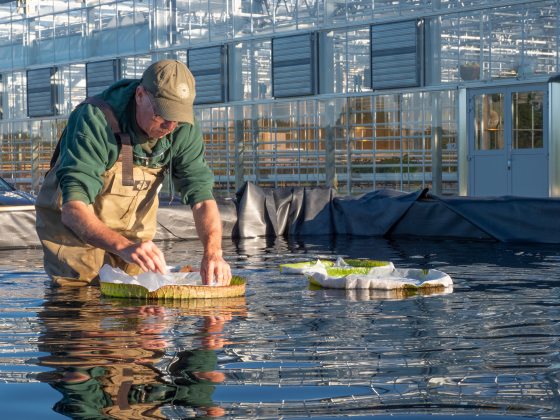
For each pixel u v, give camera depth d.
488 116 15.91
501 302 4.01
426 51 16.47
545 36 14.91
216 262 4.20
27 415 2.09
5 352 2.85
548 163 15.15
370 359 2.72
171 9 20.92
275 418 2.06
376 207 9.38
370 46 17.12
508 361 2.69
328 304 3.96
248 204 9.31
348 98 17.81
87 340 3.07
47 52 24.25
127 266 4.63
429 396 2.26
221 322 3.46
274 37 18.78
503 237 8.41
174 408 2.14
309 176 18.66
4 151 26.14
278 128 19.14
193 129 4.36
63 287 4.56
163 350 2.88
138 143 4.29
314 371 2.55
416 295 4.26
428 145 16.70
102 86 22.64
